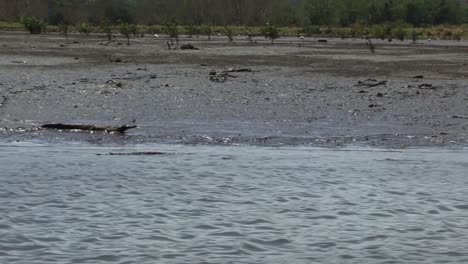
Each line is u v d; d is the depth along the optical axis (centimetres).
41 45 8106
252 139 2402
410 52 7756
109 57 6059
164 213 1462
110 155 2084
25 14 18538
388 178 1816
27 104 2989
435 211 1509
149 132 2495
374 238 1320
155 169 1886
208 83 3859
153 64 5269
